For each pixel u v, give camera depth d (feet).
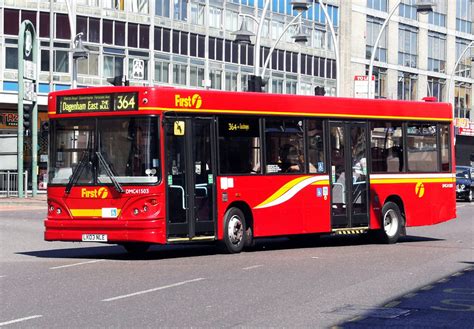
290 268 55.47
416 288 46.39
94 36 184.14
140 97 59.57
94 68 184.34
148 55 191.83
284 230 68.08
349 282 48.55
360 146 74.08
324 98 71.46
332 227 71.51
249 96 66.03
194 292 44.14
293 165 68.90
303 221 69.36
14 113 182.50
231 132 64.64
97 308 39.01
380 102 75.82
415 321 36.40
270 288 45.80
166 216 59.88
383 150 76.02
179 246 74.18
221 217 63.93
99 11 184.34
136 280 48.91
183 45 200.64
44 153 180.45
